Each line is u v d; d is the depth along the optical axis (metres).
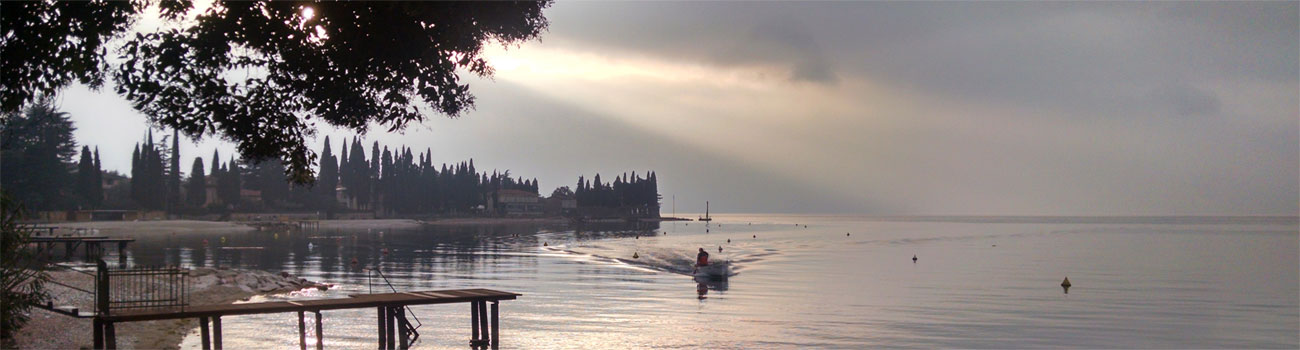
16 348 18.00
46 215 109.75
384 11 14.62
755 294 38.91
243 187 176.62
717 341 24.88
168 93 14.63
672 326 27.80
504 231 160.00
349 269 55.44
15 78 14.14
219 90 14.77
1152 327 29.06
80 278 32.44
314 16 14.57
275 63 15.14
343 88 15.24
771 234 149.62
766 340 25.16
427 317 28.64
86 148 124.25
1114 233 160.75
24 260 20.61
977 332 27.41
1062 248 93.81
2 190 18.94
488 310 31.12
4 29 13.77
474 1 14.47
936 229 193.50
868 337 25.98
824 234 149.75
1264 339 26.92
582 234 145.00
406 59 15.20
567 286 42.62
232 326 25.23
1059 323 29.56
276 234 120.62
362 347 22.12
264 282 39.16
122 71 14.39
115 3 14.24
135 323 24.00
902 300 36.69
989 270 57.25
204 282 36.41
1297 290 42.59
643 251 83.25
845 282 46.34
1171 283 46.69
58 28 14.09
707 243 106.31
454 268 57.12
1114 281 47.84
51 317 21.91
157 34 14.45
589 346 23.62
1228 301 37.41
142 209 136.50
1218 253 82.31
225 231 124.12
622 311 31.58
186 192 161.50
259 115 15.20
